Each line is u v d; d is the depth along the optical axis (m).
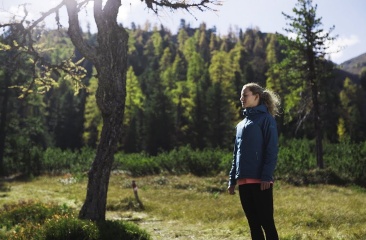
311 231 8.70
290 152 32.41
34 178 33.97
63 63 9.92
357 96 133.88
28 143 41.31
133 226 7.45
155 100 78.38
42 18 9.05
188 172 33.25
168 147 76.38
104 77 8.43
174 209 14.35
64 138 84.69
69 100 87.06
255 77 100.38
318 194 19.66
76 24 8.41
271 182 4.10
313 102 29.56
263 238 4.29
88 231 6.92
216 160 33.62
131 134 77.50
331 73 29.58
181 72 131.50
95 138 82.81
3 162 40.62
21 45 9.32
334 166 29.36
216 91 75.62
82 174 34.06
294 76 29.91
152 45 176.62
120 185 26.47
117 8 8.55
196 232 9.62
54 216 8.49
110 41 8.49
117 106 8.46
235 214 12.31
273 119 4.27
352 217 10.83
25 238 7.18
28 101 43.91
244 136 4.30
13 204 12.55
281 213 11.65
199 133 75.94
